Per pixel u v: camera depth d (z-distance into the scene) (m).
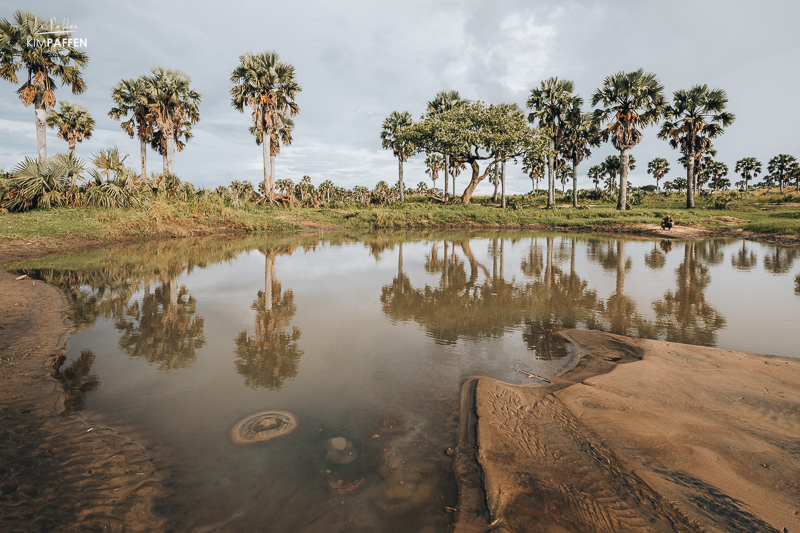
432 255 14.08
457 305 7.16
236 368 4.30
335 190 83.50
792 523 2.05
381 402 3.54
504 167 37.66
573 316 6.40
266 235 22.33
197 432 3.03
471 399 3.57
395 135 46.81
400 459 2.71
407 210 34.53
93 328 5.64
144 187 22.47
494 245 17.45
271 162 36.06
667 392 3.59
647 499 2.28
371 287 8.70
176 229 20.47
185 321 6.07
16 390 3.65
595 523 2.12
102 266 10.85
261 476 2.53
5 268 10.18
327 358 4.61
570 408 3.35
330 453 2.78
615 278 9.71
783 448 2.71
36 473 2.50
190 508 2.24
